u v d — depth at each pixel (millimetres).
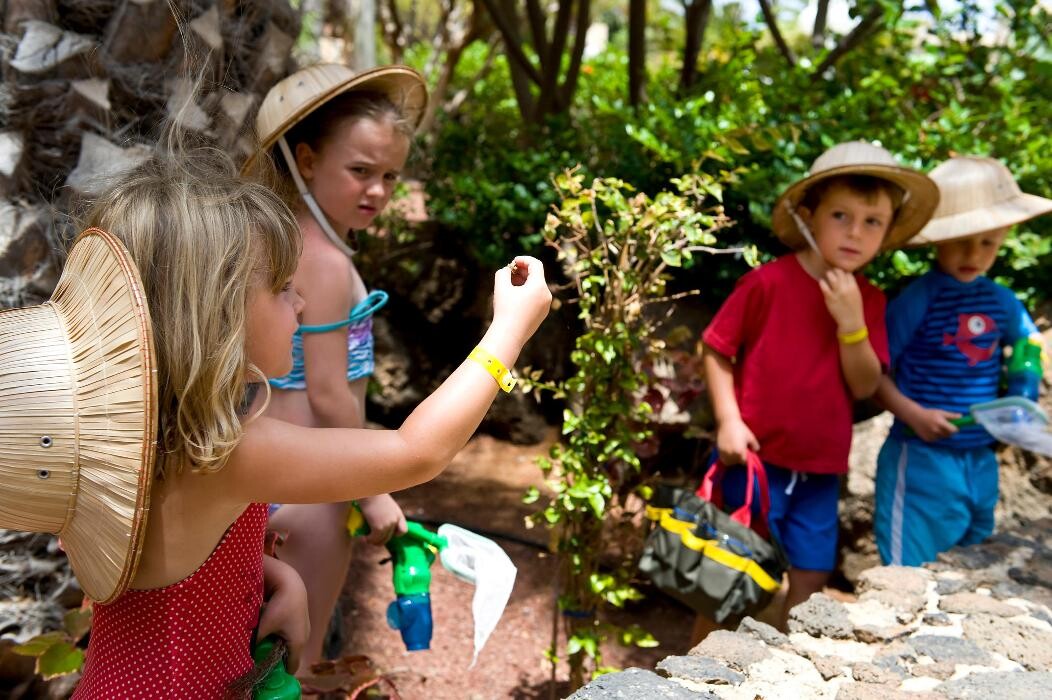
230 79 2504
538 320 1438
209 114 2254
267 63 2617
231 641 1370
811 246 2711
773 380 2709
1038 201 2924
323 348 2064
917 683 1610
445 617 3537
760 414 2734
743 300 2734
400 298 5555
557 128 5316
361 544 4027
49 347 1204
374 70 2211
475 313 5570
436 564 3947
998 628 1811
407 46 10219
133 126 2295
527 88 6023
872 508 3648
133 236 1214
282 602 1589
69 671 1943
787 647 1734
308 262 2064
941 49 4473
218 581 1342
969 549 2221
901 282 4094
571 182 2619
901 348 3006
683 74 5648
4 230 2094
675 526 2496
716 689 1567
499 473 5020
